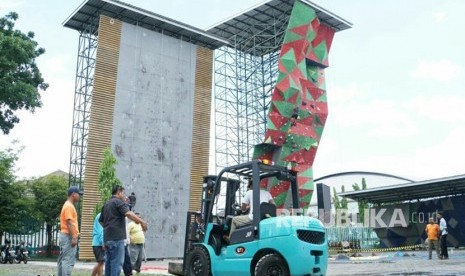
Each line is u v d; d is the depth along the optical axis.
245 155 47.72
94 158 31.00
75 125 36.34
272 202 11.30
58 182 42.84
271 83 48.56
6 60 29.75
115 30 33.84
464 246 36.84
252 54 51.25
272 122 42.91
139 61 34.69
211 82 39.16
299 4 44.31
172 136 35.50
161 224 33.66
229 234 11.06
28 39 33.25
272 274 9.90
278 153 43.00
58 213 41.69
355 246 41.56
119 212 8.99
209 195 11.88
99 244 11.22
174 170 35.09
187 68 37.62
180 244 34.47
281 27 48.84
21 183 38.16
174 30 37.59
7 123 32.56
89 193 30.23
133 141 33.19
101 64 32.59
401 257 27.34
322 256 10.24
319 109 47.09
